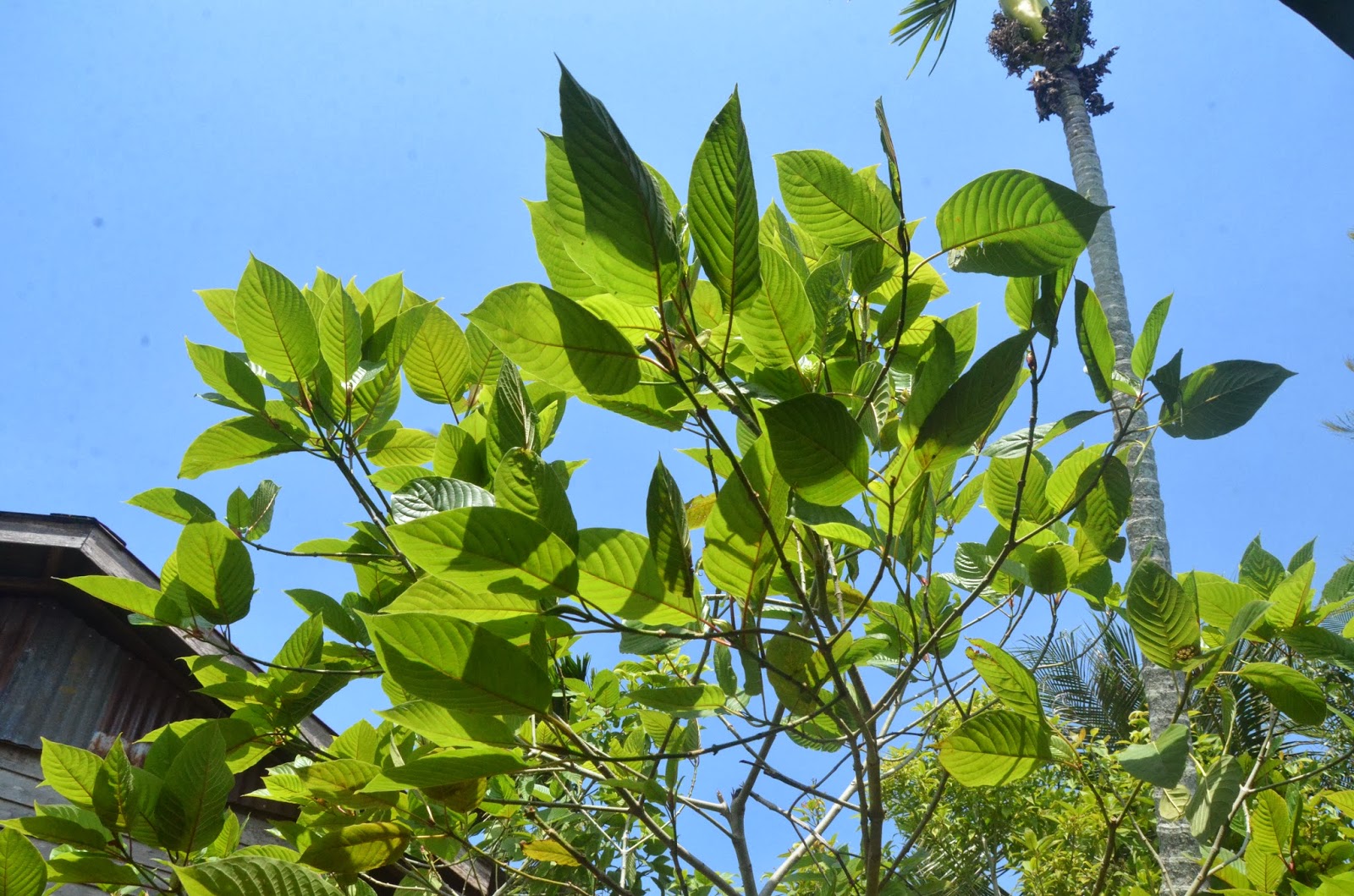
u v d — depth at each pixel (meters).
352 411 2.04
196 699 6.39
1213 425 1.42
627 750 2.55
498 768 1.27
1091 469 1.66
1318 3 0.73
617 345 1.08
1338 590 1.97
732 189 0.98
